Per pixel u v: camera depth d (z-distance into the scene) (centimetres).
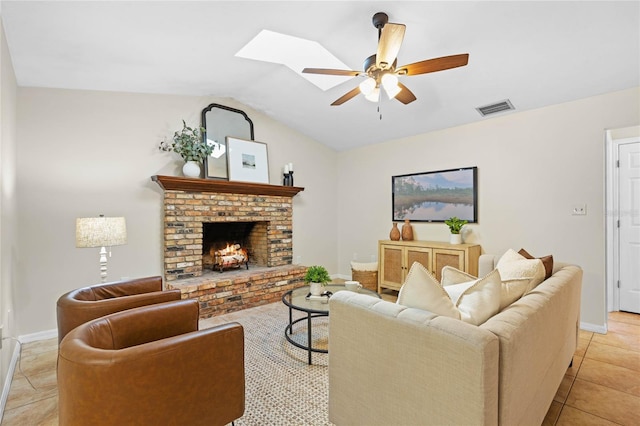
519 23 235
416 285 143
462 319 140
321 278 289
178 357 137
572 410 191
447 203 424
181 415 138
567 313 194
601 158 307
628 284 383
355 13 237
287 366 244
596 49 251
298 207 512
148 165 367
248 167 439
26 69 273
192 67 318
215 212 402
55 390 216
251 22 244
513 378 119
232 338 156
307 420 181
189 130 387
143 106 366
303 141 518
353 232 548
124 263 349
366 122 444
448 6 224
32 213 301
